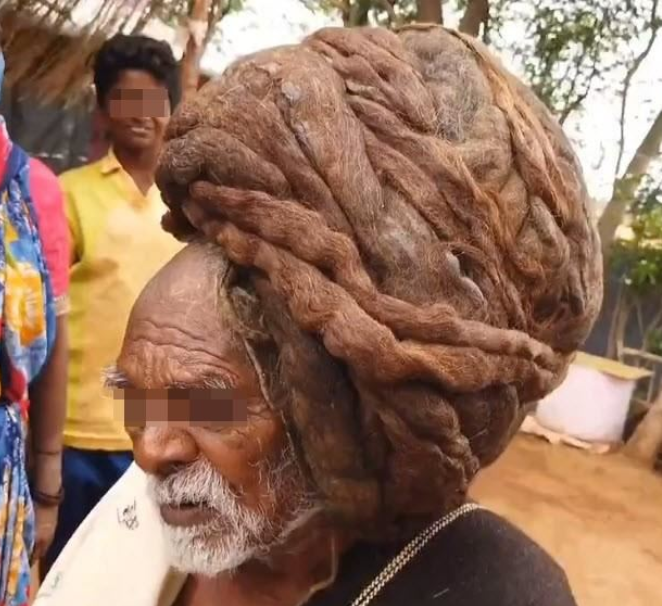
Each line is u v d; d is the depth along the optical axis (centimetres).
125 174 204
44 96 353
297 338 68
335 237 67
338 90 71
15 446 148
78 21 336
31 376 150
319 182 68
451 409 69
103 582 102
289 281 67
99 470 205
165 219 82
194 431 74
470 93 75
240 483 74
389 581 79
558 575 83
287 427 73
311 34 79
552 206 74
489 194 71
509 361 71
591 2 641
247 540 76
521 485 491
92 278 200
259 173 69
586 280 80
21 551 151
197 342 72
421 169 69
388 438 71
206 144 70
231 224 71
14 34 331
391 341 66
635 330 679
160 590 98
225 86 74
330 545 81
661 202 652
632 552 425
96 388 202
